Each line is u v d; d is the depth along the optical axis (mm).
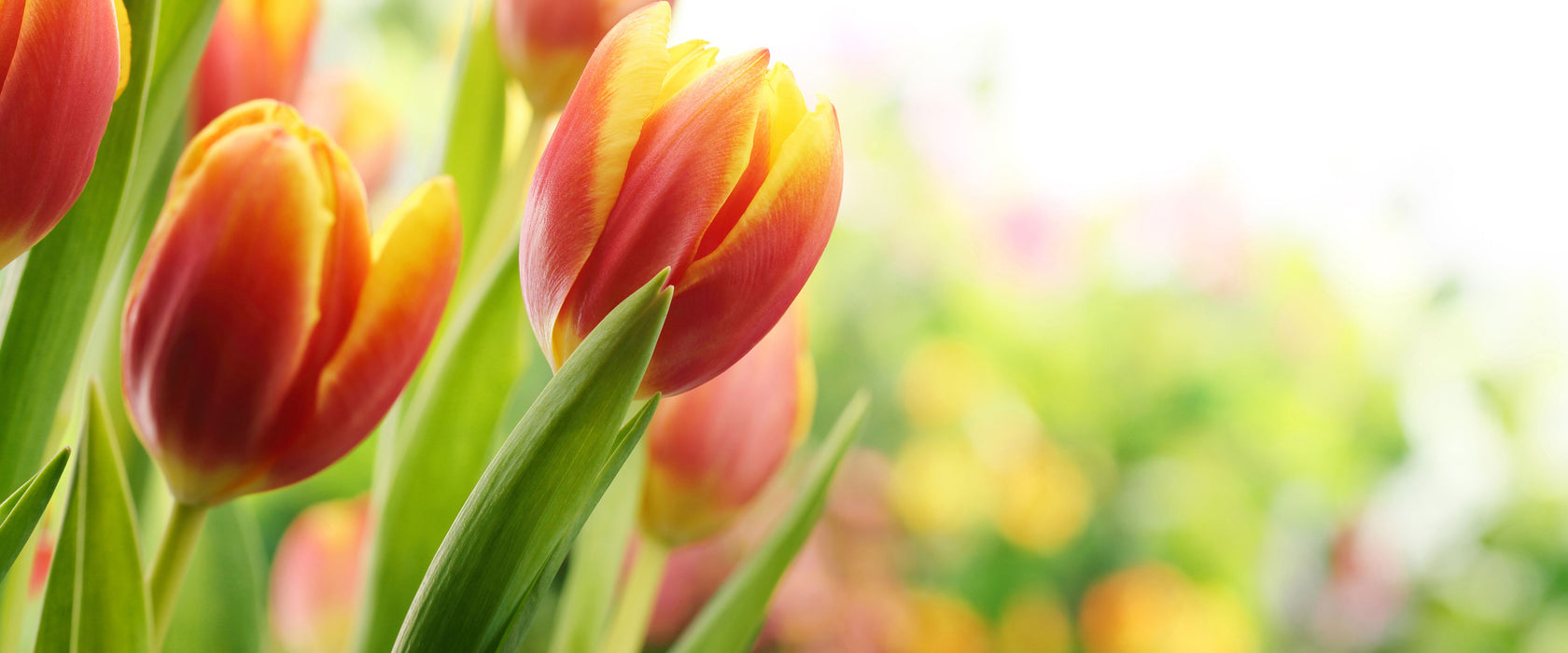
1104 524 1377
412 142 1051
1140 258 1583
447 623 317
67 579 355
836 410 1356
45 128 311
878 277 1518
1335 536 1333
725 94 326
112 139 359
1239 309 1562
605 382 311
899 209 1566
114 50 321
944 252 1555
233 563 460
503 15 423
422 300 347
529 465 314
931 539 1265
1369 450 1493
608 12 417
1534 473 1469
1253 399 1506
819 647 1033
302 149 337
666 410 428
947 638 1110
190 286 334
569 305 330
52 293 359
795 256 328
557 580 717
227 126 346
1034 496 1265
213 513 458
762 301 329
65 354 363
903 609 1118
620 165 324
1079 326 1526
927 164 1573
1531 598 1363
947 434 1356
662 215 323
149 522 445
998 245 1541
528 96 427
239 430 342
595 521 437
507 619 320
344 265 343
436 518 406
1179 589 1224
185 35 383
